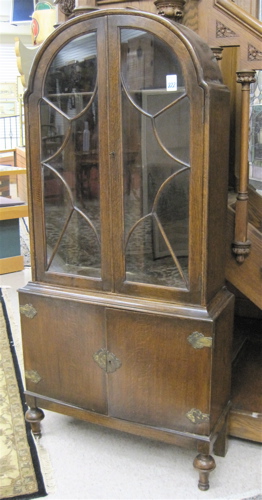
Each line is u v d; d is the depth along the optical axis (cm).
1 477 162
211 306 150
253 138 286
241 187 165
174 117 140
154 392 157
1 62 775
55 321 169
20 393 213
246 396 186
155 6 160
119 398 164
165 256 151
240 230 168
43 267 173
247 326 243
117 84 145
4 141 809
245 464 170
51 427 193
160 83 140
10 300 325
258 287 173
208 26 173
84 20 146
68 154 159
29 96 161
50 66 156
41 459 171
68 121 156
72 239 165
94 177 156
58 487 158
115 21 142
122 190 152
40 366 177
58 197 164
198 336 146
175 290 150
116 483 160
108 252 158
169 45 137
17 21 634
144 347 155
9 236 379
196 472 166
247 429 177
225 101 147
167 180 145
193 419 152
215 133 141
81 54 150
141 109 144
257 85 281
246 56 170
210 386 148
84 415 172
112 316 158
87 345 165
